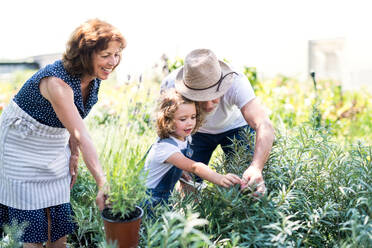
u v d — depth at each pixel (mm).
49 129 2197
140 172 1790
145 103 3799
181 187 2785
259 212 1928
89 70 2012
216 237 2074
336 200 2242
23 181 2199
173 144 2383
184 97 2381
